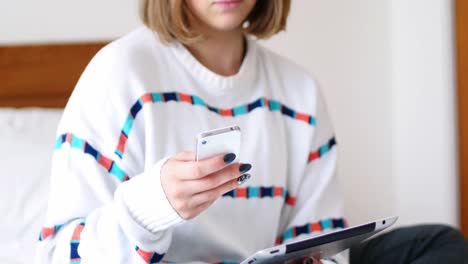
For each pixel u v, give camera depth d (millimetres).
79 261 850
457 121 1781
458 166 1804
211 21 972
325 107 1204
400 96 1898
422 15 1821
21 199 1289
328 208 1148
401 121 1907
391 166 1934
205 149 680
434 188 1874
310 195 1152
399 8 1860
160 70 1005
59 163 941
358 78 1878
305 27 1828
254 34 1159
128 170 946
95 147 935
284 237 1117
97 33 1737
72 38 1729
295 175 1137
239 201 1015
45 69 1675
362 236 866
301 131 1134
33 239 1242
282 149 1094
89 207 916
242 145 1043
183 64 1016
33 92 1674
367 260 1282
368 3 1854
